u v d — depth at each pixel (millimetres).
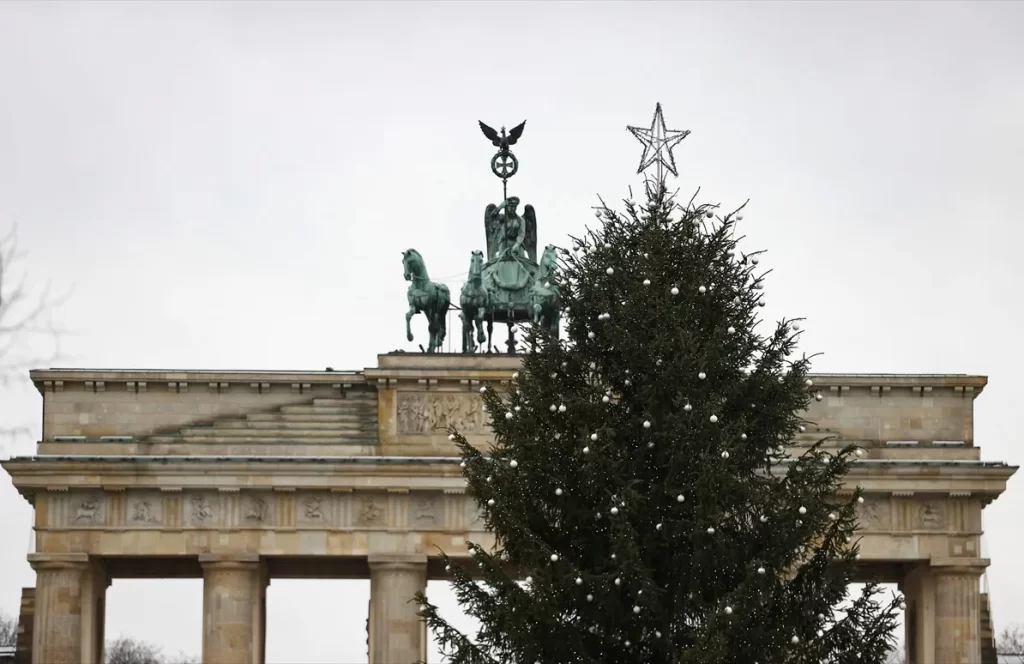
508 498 123875
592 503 122812
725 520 121000
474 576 136375
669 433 121188
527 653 120688
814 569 122375
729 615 116500
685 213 129500
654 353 123250
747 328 126750
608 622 120750
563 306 128250
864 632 121875
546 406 125125
